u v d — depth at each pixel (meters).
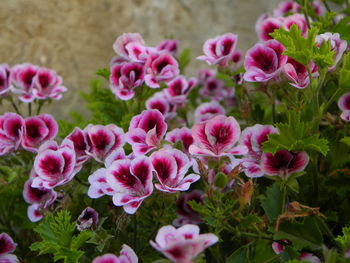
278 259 0.59
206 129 0.57
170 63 0.72
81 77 1.09
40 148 0.63
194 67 1.22
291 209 0.57
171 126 0.86
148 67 0.71
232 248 0.65
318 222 0.61
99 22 1.13
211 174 0.57
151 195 0.58
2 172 0.73
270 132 0.62
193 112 1.01
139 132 0.61
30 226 0.73
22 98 0.79
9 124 0.69
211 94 1.02
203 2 1.25
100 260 0.53
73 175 0.61
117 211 0.65
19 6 1.06
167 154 0.56
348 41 0.74
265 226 0.61
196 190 0.69
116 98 0.83
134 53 0.72
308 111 0.64
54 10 1.10
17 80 0.79
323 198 0.67
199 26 1.23
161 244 0.49
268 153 0.60
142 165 0.56
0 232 0.75
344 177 0.66
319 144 0.58
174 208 0.68
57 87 0.81
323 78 0.60
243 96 0.77
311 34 0.60
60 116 1.06
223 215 0.58
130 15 1.17
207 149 0.57
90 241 0.58
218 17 1.25
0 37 1.04
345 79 0.61
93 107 0.91
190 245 0.47
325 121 0.73
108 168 0.57
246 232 0.60
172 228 0.50
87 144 0.64
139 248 0.65
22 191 0.74
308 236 0.58
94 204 0.66
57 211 0.65
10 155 0.72
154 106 0.79
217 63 0.74
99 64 1.11
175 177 0.57
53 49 1.08
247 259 0.59
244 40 1.25
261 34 0.75
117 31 1.14
